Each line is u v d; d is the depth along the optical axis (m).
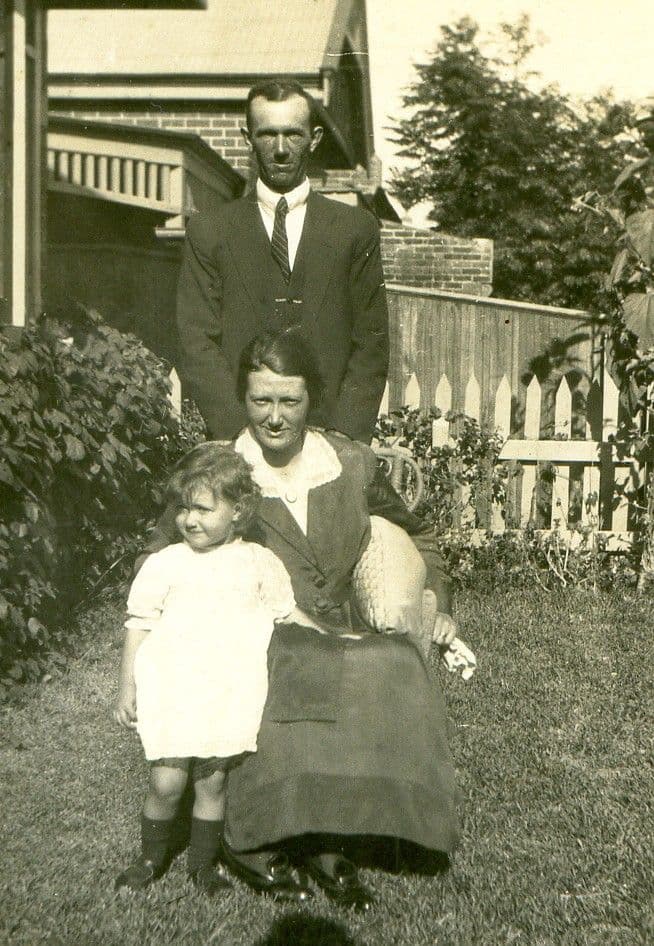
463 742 4.27
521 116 23.19
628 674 5.29
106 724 4.41
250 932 2.76
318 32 15.12
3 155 7.51
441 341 12.97
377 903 2.93
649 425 7.87
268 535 3.26
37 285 7.93
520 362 13.05
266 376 3.13
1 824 3.42
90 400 5.74
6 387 4.76
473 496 7.80
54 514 5.45
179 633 3.01
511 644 5.88
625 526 7.98
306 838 3.06
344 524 3.28
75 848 3.25
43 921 2.78
